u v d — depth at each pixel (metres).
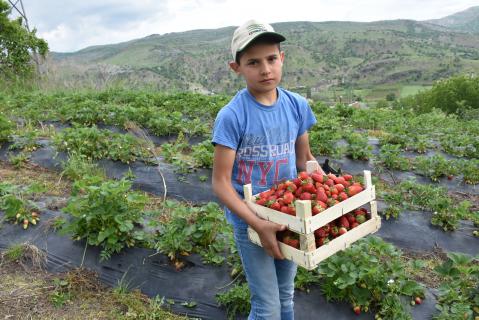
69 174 7.24
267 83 2.62
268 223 2.58
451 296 4.01
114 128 10.52
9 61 20.58
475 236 6.04
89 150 7.88
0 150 8.41
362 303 3.97
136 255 4.63
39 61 21.22
